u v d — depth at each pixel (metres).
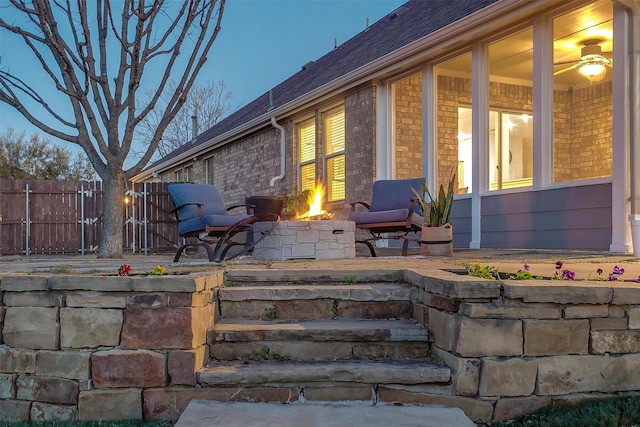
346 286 3.07
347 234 5.14
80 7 6.04
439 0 9.81
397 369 2.38
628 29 5.24
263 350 2.64
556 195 6.02
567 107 6.04
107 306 2.40
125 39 6.52
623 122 5.28
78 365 2.39
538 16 6.07
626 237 5.25
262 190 12.12
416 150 8.37
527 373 2.25
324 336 2.64
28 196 10.27
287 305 2.97
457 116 7.82
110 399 2.37
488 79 6.89
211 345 2.66
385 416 2.15
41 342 2.43
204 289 2.60
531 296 2.24
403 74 8.14
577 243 5.78
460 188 7.77
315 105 9.93
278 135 11.45
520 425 2.17
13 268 4.26
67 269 3.31
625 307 2.31
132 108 6.91
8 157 26.70
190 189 6.10
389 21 11.74
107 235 7.11
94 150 7.11
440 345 2.50
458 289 2.27
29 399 2.42
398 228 6.12
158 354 2.38
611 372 2.29
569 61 5.96
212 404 2.27
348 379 2.39
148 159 7.18
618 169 5.32
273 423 2.06
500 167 6.82
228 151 14.08
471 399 2.26
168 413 2.36
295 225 4.95
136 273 3.13
